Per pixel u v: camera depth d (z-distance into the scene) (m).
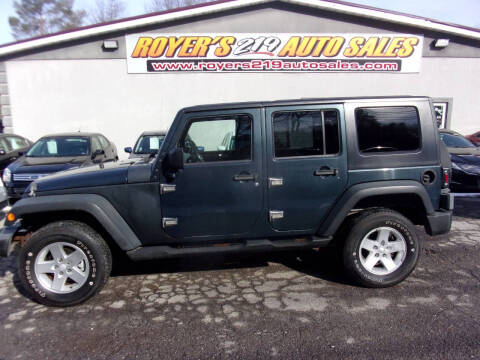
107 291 3.41
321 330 2.68
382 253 3.36
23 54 10.59
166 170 3.14
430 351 2.41
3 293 3.43
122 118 11.12
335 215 3.26
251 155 3.20
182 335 2.66
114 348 2.52
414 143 3.32
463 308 2.96
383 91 11.59
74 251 3.09
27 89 10.77
